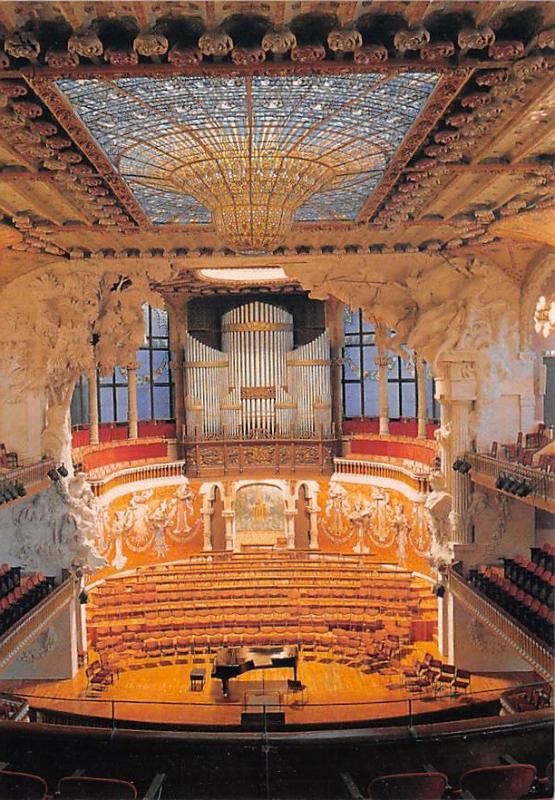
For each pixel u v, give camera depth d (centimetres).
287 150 1197
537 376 2123
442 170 1284
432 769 1068
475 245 1933
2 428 2139
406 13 800
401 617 2367
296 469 3164
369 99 1020
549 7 788
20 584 2009
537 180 1343
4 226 1616
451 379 2120
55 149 1157
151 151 1211
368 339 3159
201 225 1694
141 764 1125
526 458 1873
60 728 1162
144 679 2119
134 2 761
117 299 2211
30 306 2103
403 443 2895
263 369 3173
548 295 2055
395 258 2077
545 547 1950
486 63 869
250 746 1117
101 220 1611
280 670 2150
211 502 3158
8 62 842
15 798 927
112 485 2783
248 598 2503
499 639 2105
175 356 3225
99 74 874
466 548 2141
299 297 3250
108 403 3047
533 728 1134
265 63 870
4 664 1616
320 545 3172
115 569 2809
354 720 1628
